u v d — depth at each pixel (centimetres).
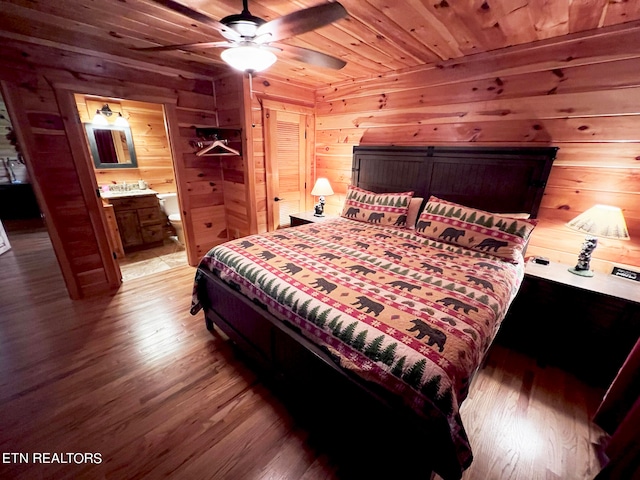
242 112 304
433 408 98
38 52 217
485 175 249
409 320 124
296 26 133
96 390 174
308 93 363
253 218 342
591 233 183
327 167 385
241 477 130
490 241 206
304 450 142
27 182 550
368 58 253
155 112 425
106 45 231
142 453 139
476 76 243
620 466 119
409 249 214
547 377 189
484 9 162
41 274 324
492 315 133
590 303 179
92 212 269
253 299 169
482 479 130
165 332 230
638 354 136
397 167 305
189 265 357
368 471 127
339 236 242
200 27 196
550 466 136
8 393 171
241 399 171
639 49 176
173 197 435
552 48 205
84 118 365
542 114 218
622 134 189
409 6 159
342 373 121
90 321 241
